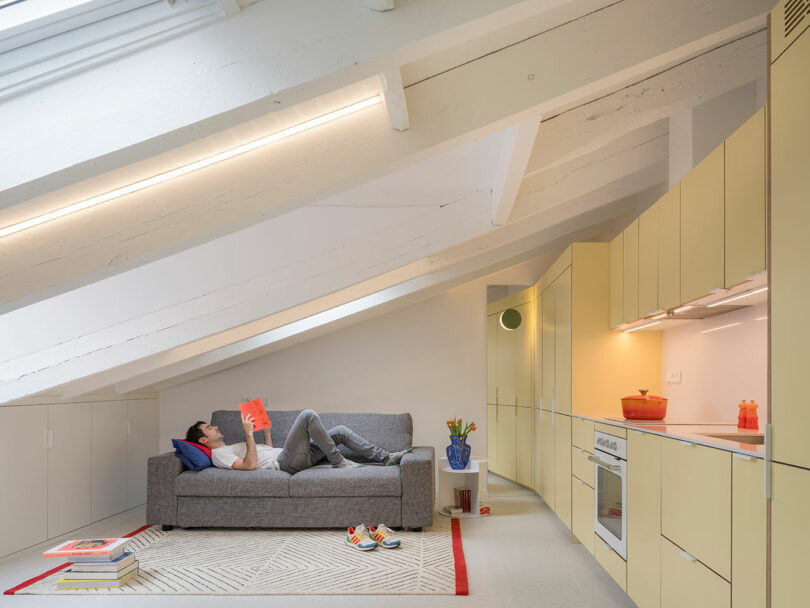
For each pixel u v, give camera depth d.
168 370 5.49
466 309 6.55
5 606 3.27
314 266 3.65
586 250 4.69
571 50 2.03
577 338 4.64
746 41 2.92
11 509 4.13
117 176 1.96
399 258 3.62
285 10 1.50
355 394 6.49
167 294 3.68
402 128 2.07
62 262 2.03
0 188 1.49
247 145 2.11
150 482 4.89
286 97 1.51
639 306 3.82
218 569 3.87
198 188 2.11
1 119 1.50
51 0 1.42
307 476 4.87
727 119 3.78
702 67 2.92
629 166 3.97
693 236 2.86
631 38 2.02
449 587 3.51
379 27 1.48
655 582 2.77
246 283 3.65
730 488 2.02
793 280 1.64
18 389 3.69
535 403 6.40
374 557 4.11
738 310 3.33
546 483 5.67
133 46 1.49
